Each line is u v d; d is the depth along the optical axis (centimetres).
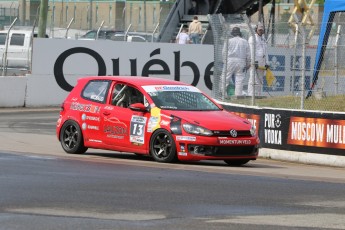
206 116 4631
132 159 4859
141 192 3428
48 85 8700
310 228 2705
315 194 3550
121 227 2642
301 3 12462
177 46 9606
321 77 6247
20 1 11294
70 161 4600
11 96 8488
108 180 3784
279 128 5331
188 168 4438
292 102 5969
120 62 9150
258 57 6481
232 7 12494
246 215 2923
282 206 3167
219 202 3216
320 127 5075
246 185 3781
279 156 5312
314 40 7975
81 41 8875
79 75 8869
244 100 6075
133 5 11012
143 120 4688
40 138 6100
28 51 9250
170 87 4856
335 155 4991
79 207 3006
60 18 11006
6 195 3250
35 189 3428
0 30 10812
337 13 7081
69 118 5091
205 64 9831
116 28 10888
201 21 11794
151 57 9400
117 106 4844
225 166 4697
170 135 4550
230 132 4559
